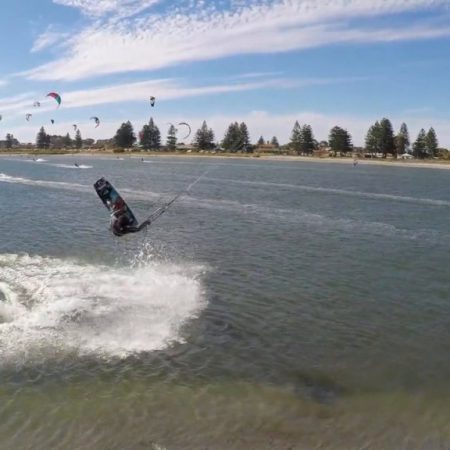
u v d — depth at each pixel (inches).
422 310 557.0
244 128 5762.8
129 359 414.3
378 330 497.7
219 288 609.3
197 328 483.5
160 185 1985.7
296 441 314.0
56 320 484.7
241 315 522.3
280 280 652.1
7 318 485.7
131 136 6648.6
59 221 1040.2
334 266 732.7
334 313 539.8
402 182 2469.2
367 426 332.8
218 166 3572.8
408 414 349.1
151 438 313.4
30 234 893.8
